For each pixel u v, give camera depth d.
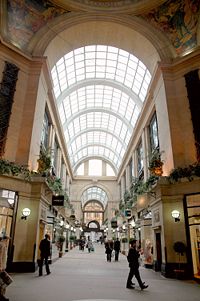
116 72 21.94
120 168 32.72
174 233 9.92
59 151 22.81
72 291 6.34
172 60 13.46
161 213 10.44
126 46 16.50
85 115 30.19
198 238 9.68
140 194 14.42
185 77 12.43
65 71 20.33
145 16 14.98
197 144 10.98
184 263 9.34
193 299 5.77
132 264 7.07
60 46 15.45
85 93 25.36
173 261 9.62
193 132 11.30
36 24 14.13
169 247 9.83
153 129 16.36
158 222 11.08
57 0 14.34
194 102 11.70
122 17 14.95
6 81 11.73
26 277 8.39
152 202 12.10
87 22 14.95
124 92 22.86
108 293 6.24
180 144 11.41
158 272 10.88
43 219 11.48
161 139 13.09
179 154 11.19
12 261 9.48
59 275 9.11
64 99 23.44
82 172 40.41
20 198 10.22
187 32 13.40
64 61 19.11
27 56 12.88
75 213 37.41
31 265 9.71
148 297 5.91
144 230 14.16
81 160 40.88
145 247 13.05
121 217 27.23
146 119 17.34
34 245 10.00
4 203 9.76
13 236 9.69
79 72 21.75
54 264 13.02
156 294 6.27
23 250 9.85
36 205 10.52
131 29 14.84
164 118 12.64
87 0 15.05
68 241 27.36
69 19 14.77
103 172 40.66
